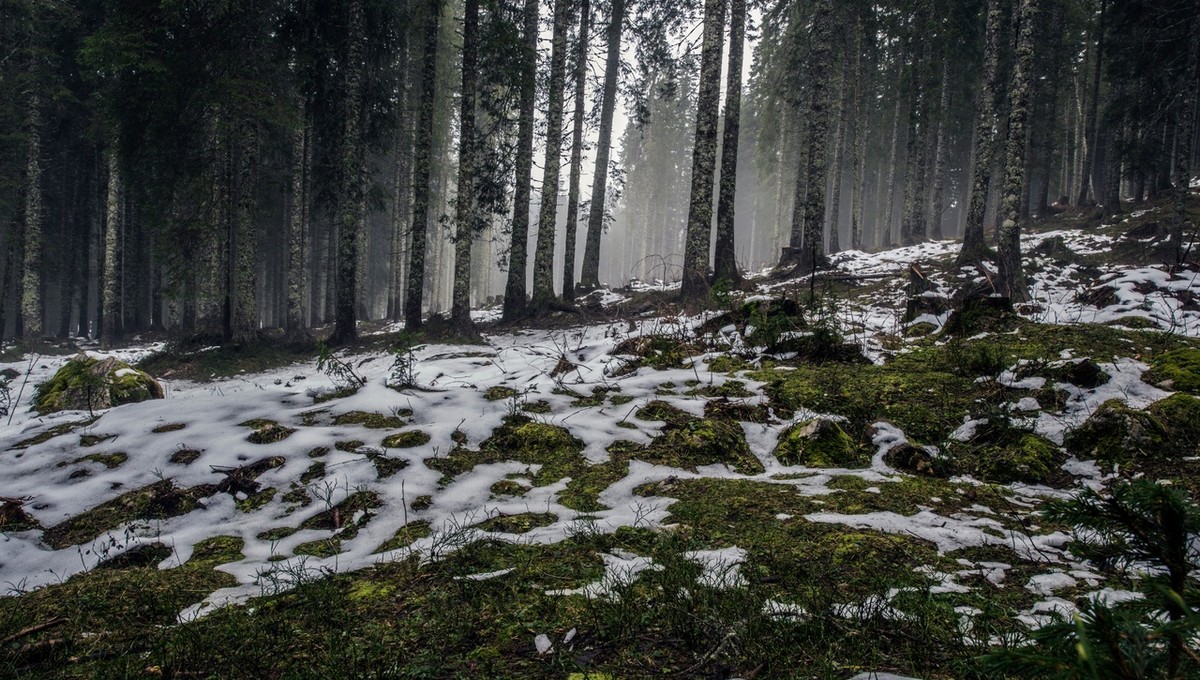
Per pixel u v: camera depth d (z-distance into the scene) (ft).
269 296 105.09
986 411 17.39
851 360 23.73
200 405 20.10
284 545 12.48
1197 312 28.55
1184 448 14.21
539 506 13.73
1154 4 63.46
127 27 40.42
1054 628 3.53
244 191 46.75
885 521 11.94
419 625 8.43
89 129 54.95
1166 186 75.41
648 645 7.69
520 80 48.60
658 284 65.98
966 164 110.32
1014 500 13.33
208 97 42.70
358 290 82.89
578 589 9.36
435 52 48.37
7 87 57.98
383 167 96.02
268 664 7.50
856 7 76.79
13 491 14.84
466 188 46.03
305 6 49.73
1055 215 78.48
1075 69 94.73
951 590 9.04
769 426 18.19
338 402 20.29
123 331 75.56
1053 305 33.99
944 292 39.83
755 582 9.32
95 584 10.60
